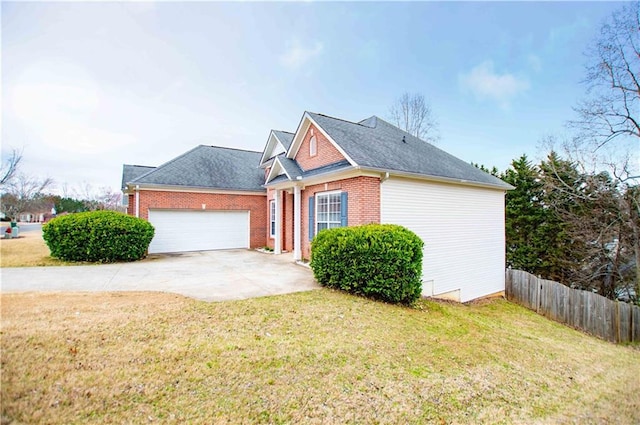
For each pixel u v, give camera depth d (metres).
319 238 8.78
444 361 4.99
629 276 15.03
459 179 11.55
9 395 3.09
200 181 16.19
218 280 8.73
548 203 17.70
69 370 3.58
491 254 13.35
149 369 3.75
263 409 3.30
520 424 3.70
